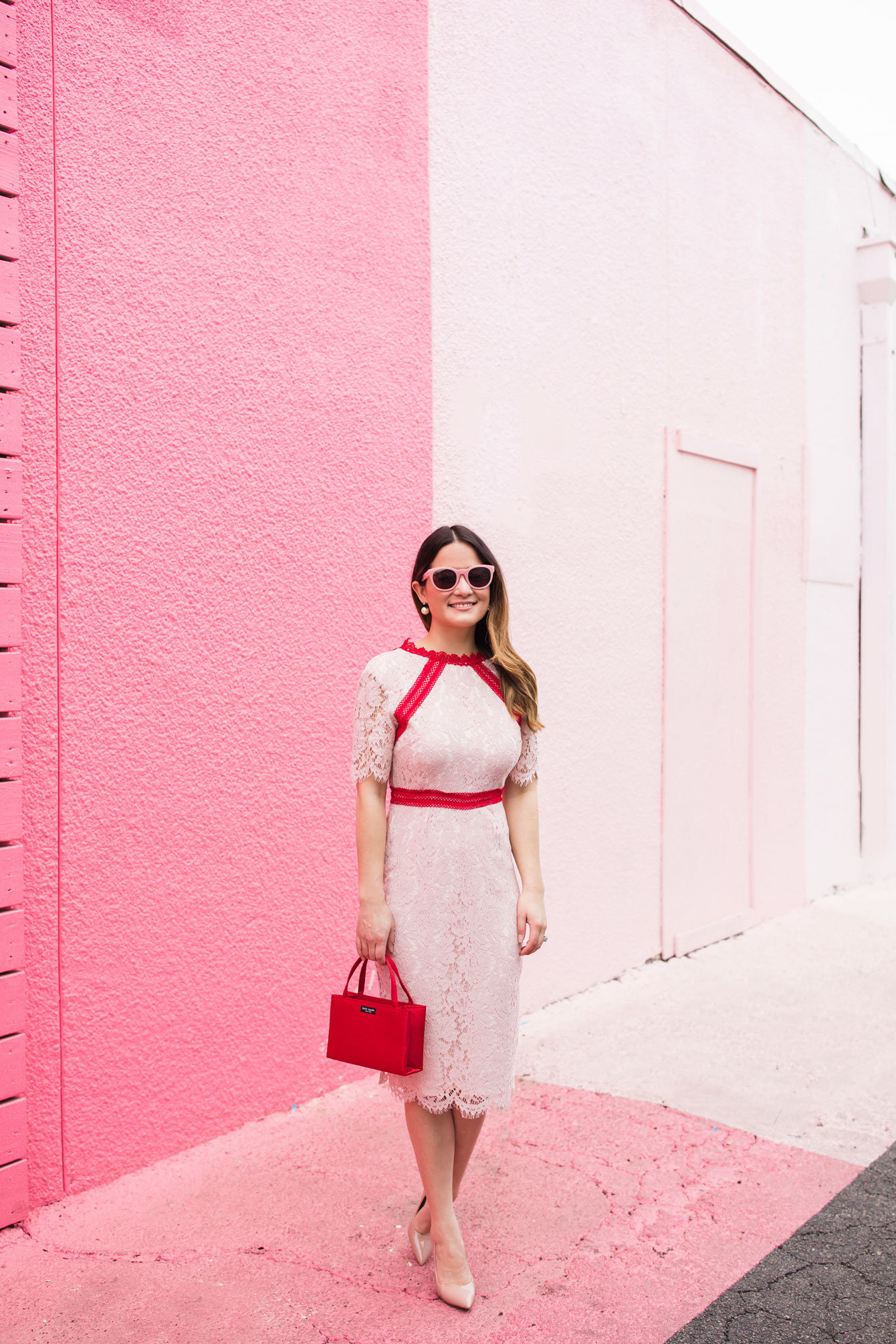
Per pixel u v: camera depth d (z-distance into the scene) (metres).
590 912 5.18
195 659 3.37
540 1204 3.10
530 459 4.79
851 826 7.82
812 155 7.11
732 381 6.28
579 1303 2.61
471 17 4.41
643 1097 3.89
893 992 5.18
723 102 6.16
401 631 4.08
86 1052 3.11
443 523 4.32
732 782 6.30
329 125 3.79
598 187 5.18
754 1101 3.88
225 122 3.43
